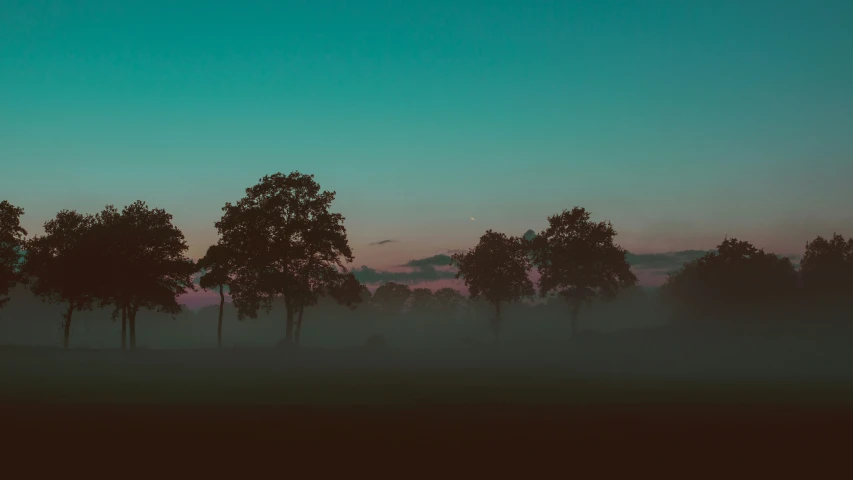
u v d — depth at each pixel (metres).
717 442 18.03
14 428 19.39
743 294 87.12
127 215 70.50
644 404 27.81
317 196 74.88
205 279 71.00
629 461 15.42
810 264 88.75
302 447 17.00
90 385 34.69
